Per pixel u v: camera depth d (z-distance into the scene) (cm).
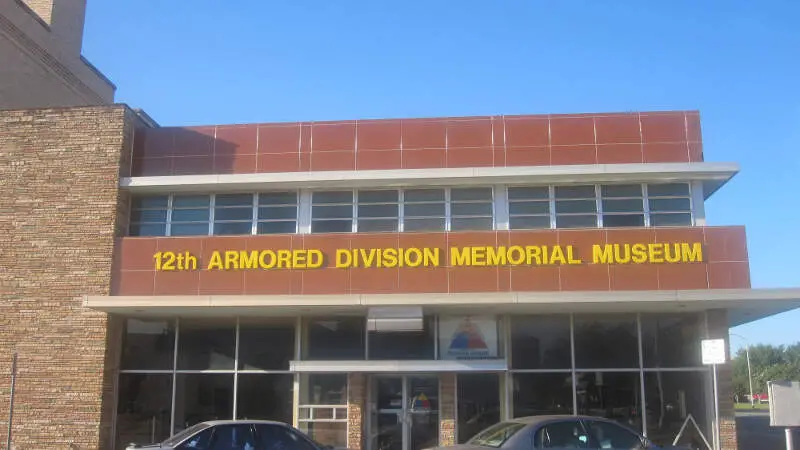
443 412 1778
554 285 1717
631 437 1173
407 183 1836
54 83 2512
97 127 1902
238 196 1898
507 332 1812
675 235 1728
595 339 1802
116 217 1847
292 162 1898
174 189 1889
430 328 1827
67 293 1814
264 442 1233
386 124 1897
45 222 1858
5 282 1833
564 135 1852
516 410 1770
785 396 1197
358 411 1788
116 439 1823
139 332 1884
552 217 1812
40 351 1795
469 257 1747
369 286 1753
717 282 1694
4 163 1900
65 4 2608
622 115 1852
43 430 1755
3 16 2253
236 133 1931
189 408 1839
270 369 1845
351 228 1848
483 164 1847
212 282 1791
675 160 1819
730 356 1750
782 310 1816
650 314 1811
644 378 1773
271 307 1736
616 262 1719
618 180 1806
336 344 1845
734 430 1708
